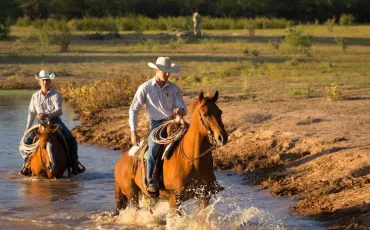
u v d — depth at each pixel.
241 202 11.81
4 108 23.50
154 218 10.82
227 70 31.59
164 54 40.62
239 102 20.42
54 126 14.23
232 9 79.81
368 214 10.21
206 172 9.45
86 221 11.05
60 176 14.26
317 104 19.17
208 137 9.12
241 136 16.08
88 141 18.19
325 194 11.63
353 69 30.89
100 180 14.05
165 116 10.10
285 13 80.69
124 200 10.97
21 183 13.86
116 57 38.53
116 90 23.58
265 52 42.38
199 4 80.44
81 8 76.69
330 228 10.13
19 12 76.19
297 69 31.56
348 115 17.14
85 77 30.88
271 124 16.53
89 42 49.81
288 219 10.73
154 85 10.04
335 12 80.06
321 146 14.07
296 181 12.72
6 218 11.30
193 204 11.39
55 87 28.61
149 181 9.72
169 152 9.62
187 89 25.17
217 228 10.23
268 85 24.83
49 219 11.20
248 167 14.21
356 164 12.45
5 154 16.47
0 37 50.41
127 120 19.95
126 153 10.70
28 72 32.50
